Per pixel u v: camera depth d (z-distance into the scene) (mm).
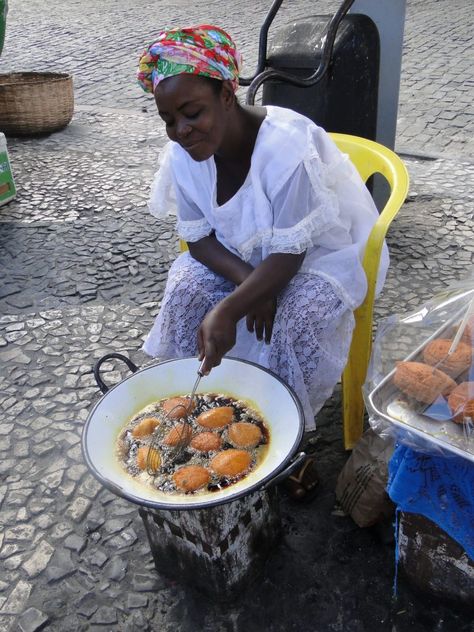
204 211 1669
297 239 1495
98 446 1355
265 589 1521
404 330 1499
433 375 1279
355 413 1839
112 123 4922
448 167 3836
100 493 1800
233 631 1434
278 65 2641
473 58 5734
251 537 1465
